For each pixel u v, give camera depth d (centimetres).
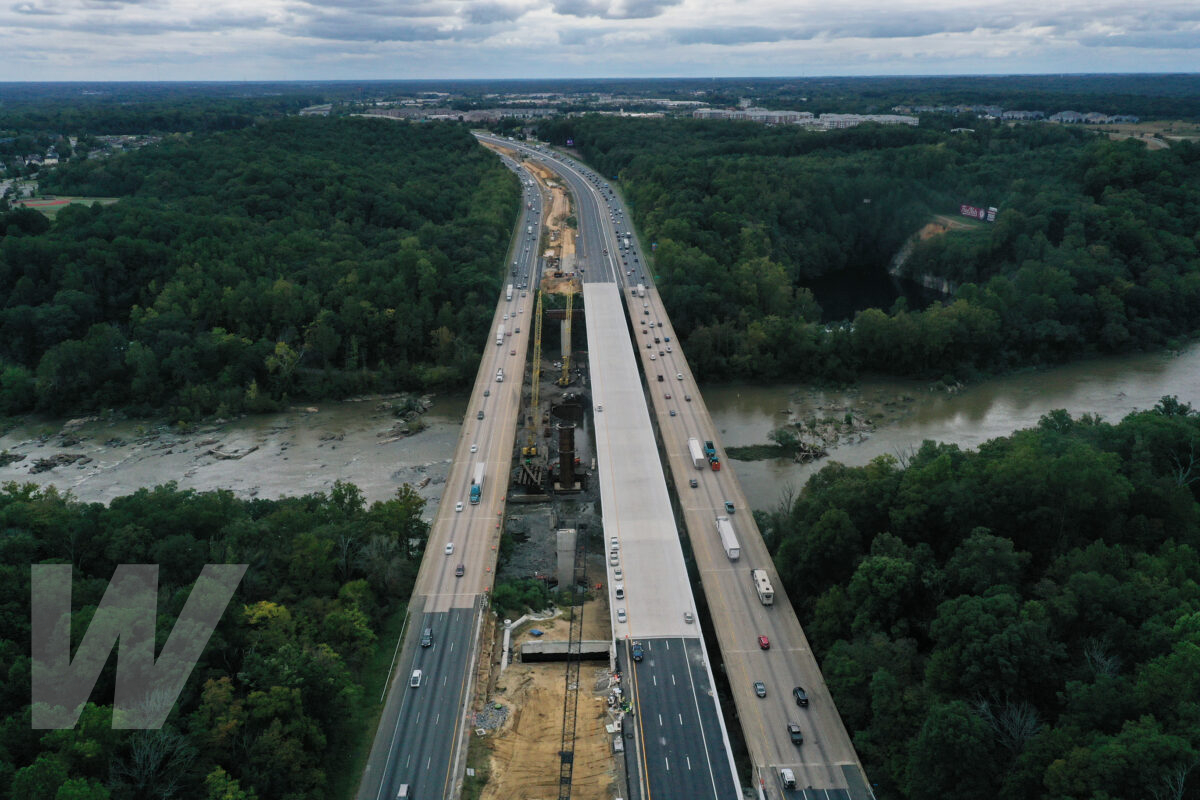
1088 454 16138
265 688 13175
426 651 15962
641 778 13125
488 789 13250
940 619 14038
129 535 15812
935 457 19275
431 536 19325
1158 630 12850
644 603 16962
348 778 13500
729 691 15850
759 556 18438
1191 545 16062
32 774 10550
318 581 16938
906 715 13325
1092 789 10662
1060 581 14925
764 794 12838
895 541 16300
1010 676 12762
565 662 16450
